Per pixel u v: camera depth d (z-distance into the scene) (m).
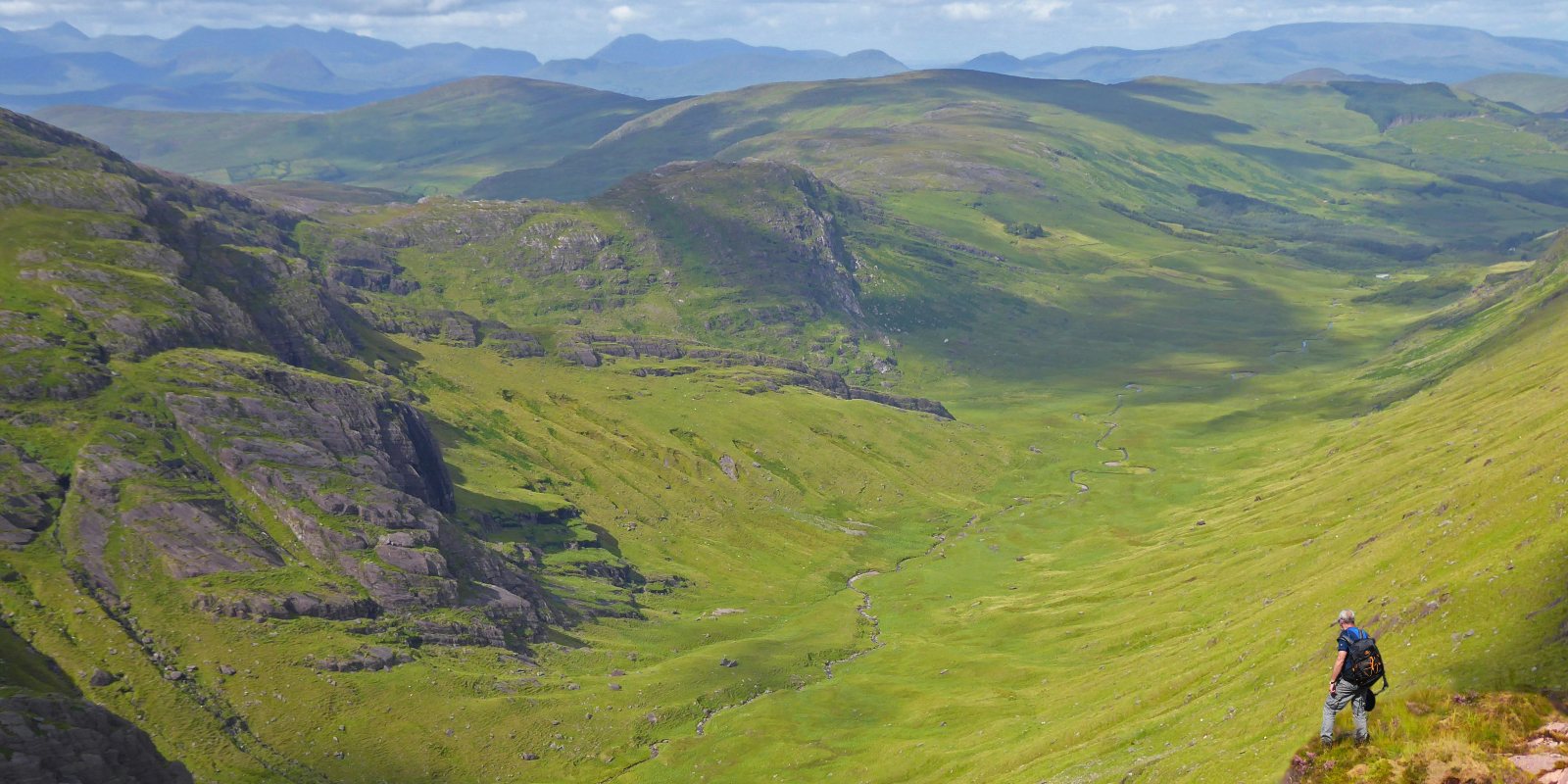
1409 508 166.00
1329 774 42.66
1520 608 87.62
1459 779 39.44
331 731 170.62
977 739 160.75
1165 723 122.06
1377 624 110.75
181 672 172.62
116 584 185.62
